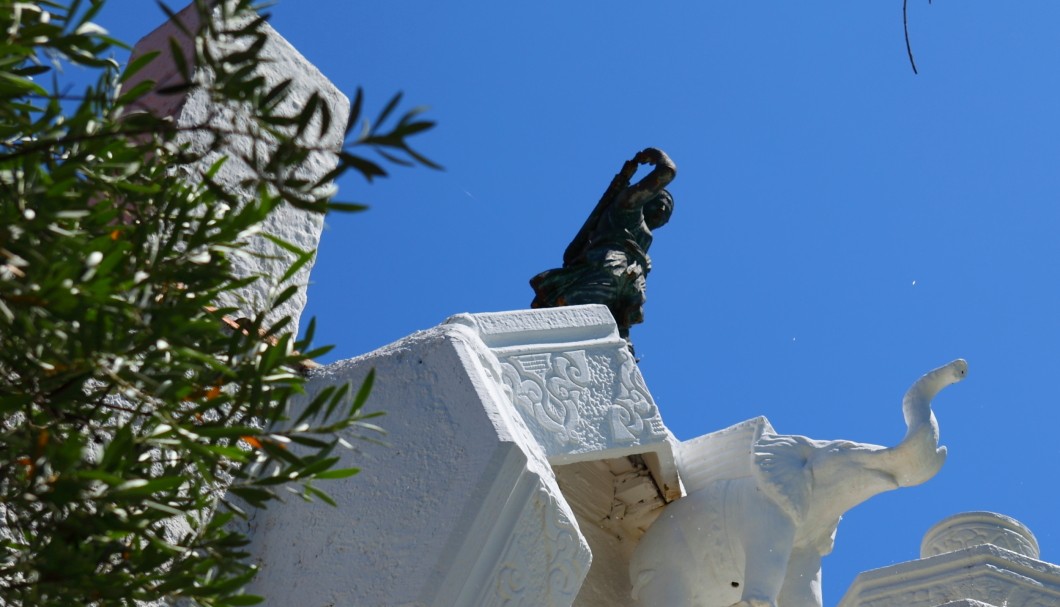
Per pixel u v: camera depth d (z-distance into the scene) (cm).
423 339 747
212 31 466
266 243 881
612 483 906
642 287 1056
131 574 505
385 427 720
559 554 677
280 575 706
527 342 798
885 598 942
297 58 980
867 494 877
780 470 865
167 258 525
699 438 916
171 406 503
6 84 486
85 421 503
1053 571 930
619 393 805
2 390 480
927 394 892
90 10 498
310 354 539
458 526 670
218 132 465
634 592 879
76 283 464
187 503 564
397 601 666
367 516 699
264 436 510
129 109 910
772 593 837
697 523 869
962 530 984
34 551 490
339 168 441
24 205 467
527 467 679
